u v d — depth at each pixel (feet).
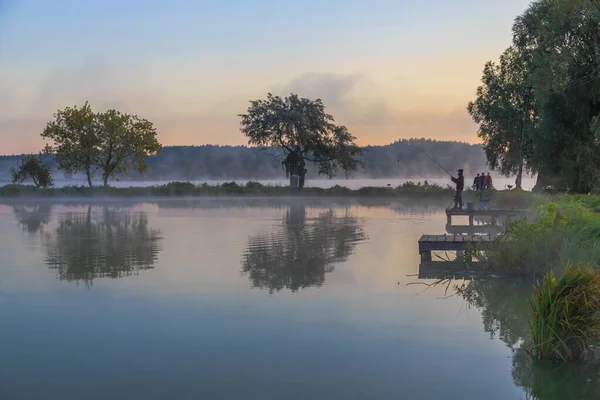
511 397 18.93
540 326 23.13
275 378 20.80
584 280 23.73
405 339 25.30
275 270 42.73
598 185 105.19
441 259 48.78
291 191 177.06
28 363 22.58
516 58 144.56
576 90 109.70
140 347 24.41
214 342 24.99
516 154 146.41
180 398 19.06
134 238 64.80
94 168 189.37
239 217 97.04
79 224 84.02
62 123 178.91
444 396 19.08
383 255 50.75
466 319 28.60
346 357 22.97
